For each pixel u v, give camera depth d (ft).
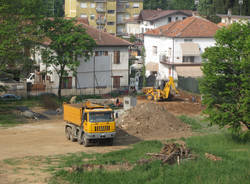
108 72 231.30
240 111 110.63
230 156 93.25
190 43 269.03
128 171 74.64
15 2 181.16
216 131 137.80
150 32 306.96
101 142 110.11
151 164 79.51
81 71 222.69
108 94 223.71
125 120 137.49
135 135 126.52
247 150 105.40
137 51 364.38
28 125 146.20
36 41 189.78
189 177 70.49
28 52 197.67
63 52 200.44
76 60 203.72
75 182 67.31
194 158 84.74
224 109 116.37
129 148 103.96
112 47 235.20
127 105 167.73
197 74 265.13
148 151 94.17
